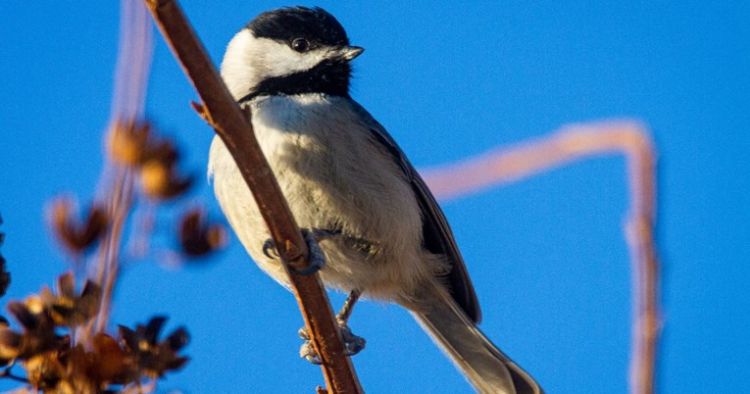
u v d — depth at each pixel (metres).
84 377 3.85
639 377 2.75
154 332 4.08
